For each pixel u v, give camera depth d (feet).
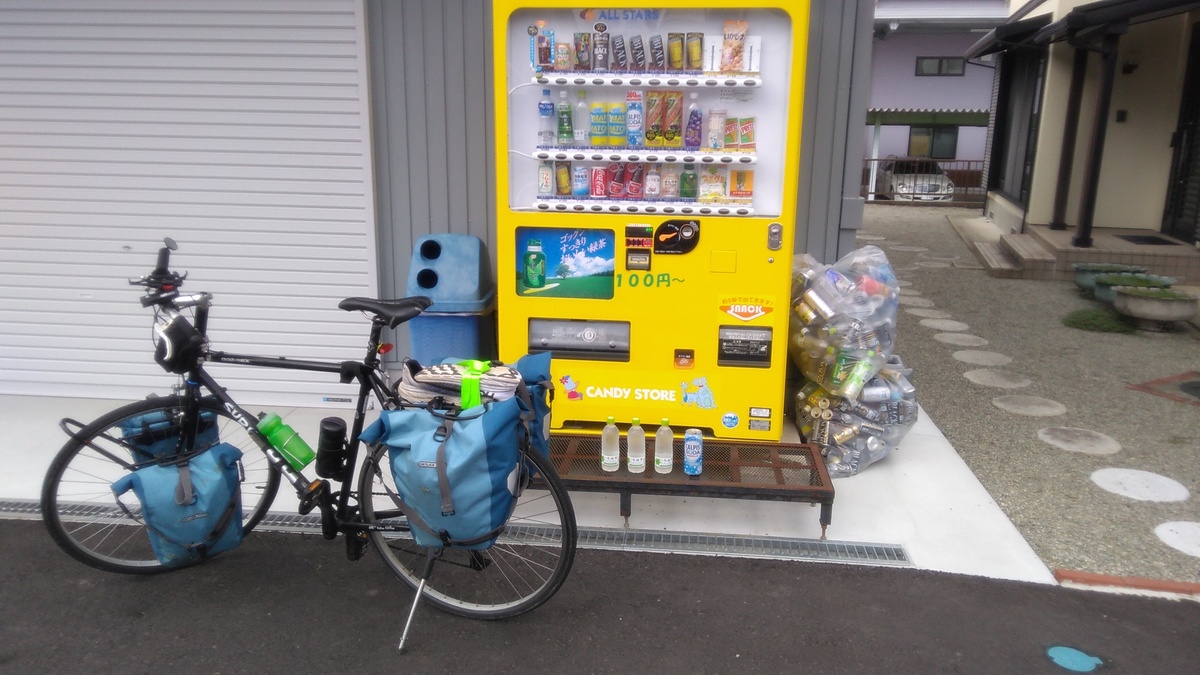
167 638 9.22
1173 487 13.23
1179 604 9.96
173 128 15.06
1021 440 15.17
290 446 9.82
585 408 12.91
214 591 10.13
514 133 12.34
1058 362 20.07
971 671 8.75
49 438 14.48
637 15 11.89
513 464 8.75
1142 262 28.02
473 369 9.12
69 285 15.96
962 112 63.36
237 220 15.43
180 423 9.90
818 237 14.61
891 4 59.00
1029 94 36.76
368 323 15.75
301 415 15.67
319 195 15.23
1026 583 10.39
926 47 62.59
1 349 16.35
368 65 14.65
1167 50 30.53
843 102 13.94
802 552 11.08
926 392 17.89
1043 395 17.69
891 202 57.06
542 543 11.28
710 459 11.94
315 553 11.03
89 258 15.78
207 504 9.74
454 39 14.57
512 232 12.32
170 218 15.49
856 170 14.24
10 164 15.40
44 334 16.22
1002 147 44.14
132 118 15.06
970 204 56.18
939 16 58.03
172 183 15.31
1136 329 22.99
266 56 14.65
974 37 61.72
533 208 12.32
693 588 10.26
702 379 12.55
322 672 8.73
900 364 14.48
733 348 12.41
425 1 14.46
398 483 8.88
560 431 12.92
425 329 13.78
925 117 63.72
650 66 12.00
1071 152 31.48
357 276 15.57
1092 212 28.96
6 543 11.07
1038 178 33.04
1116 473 13.74
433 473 8.51
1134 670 8.76
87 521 11.67
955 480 13.29
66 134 15.20
